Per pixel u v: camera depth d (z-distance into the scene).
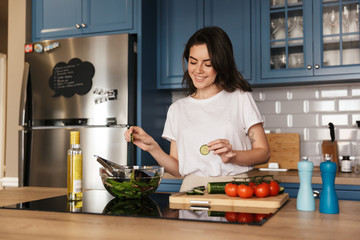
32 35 3.13
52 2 3.10
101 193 1.52
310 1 2.78
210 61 1.57
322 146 2.84
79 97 2.81
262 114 3.16
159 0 3.11
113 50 2.77
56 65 2.88
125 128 2.71
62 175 2.81
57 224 0.95
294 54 2.82
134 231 0.87
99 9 2.97
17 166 3.04
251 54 2.89
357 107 2.96
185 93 1.90
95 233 0.86
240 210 1.09
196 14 3.02
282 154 2.98
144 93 2.85
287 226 0.90
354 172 2.68
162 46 3.09
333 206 1.05
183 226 0.91
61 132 2.83
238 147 1.65
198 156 1.66
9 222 0.97
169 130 1.83
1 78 4.58
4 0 4.14
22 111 2.90
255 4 2.89
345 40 2.72
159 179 1.39
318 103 3.04
